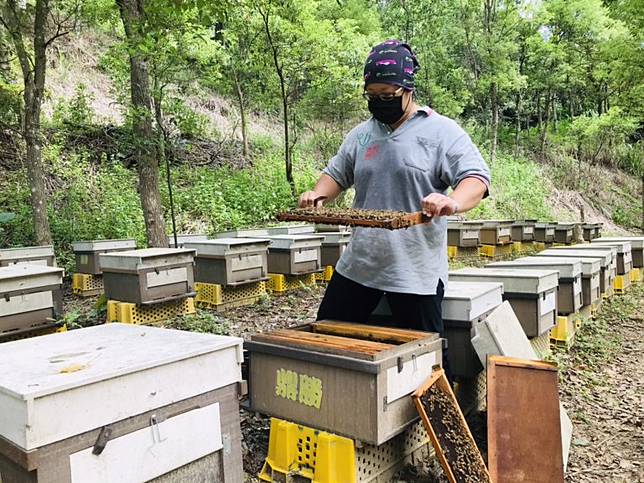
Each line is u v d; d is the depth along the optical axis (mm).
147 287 5668
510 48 22109
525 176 22000
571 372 4738
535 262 5516
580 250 7801
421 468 2873
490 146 24531
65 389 1574
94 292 8289
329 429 2547
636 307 7957
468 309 3314
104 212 11516
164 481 1873
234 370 2094
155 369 1810
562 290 5375
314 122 19688
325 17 18906
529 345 3615
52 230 10508
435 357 2803
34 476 1556
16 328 4488
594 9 24047
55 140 13141
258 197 13578
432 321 3070
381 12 23031
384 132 3086
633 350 5633
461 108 22469
